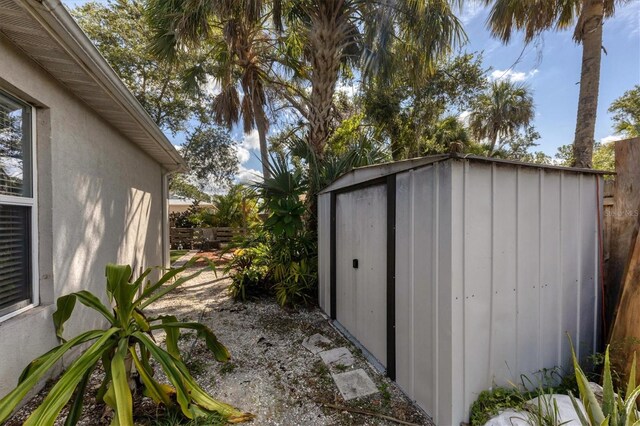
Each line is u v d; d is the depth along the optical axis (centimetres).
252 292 462
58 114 257
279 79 739
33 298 233
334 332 332
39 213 241
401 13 476
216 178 1388
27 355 211
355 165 451
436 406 185
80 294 196
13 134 222
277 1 486
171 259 885
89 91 279
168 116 1201
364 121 1033
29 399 209
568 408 164
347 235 324
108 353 183
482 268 182
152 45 555
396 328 228
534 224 201
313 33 487
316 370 252
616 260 228
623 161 226
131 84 1064
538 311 204
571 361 218
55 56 223
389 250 234
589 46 434
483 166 182
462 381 176
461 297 175
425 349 195
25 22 185
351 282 315
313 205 474
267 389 226
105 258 352
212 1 453
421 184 198
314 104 497
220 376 244
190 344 305
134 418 184
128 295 186
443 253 178
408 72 567
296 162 478
